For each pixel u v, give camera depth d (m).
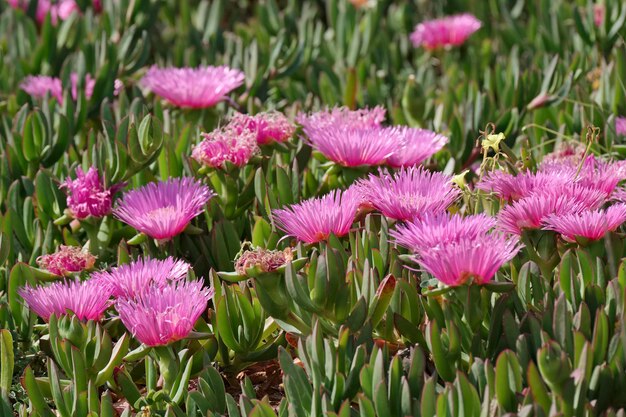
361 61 2.23
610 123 1.88
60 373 1.62
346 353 1.49
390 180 1.59
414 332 1.53
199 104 1.86
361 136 1.67
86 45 2.13
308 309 1.51
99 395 1.62
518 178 1.57
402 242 1.50
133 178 1.77
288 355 1.48
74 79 2.07
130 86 2.19
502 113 1.95
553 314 1.48
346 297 1.51
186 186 1.66
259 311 1.57
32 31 2.29
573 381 1.42
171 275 1.57
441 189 1.57
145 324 1.50
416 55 2.59
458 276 1.46
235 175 1.70
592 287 1.51
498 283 1.47
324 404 1.45
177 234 1.65
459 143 1.91
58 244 1.78
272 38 2.48
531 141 1.98
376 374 1.45
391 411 1.46
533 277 1.54
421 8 2.88
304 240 1.57
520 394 1.44
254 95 2.11
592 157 1.63
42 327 1.59
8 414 1.52
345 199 1.56
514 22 2.48
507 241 1.51
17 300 1.64
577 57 2.07
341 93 2.20
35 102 2.02
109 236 1.71
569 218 1.52
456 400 1.43
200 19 2.62
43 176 1.77
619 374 1.47
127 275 1.56
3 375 1.57
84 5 2.49
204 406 1.51
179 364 1.53
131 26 2.33
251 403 1.49
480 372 1.47
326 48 2.45
